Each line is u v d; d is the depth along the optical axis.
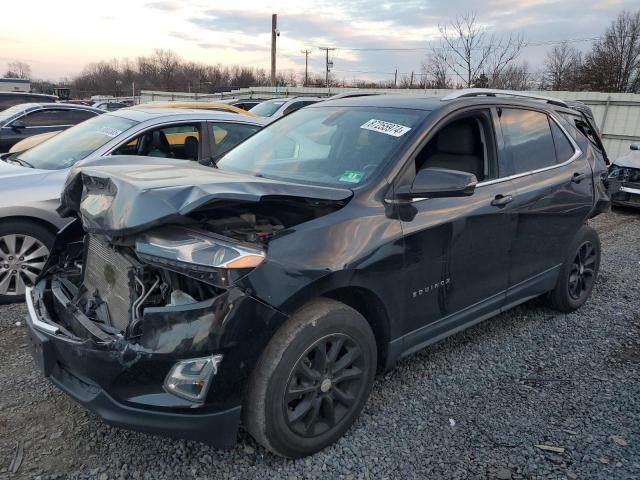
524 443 2.87
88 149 5.21
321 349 2.63
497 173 3.66
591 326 4.46
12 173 4.84
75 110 9.70
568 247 4.44
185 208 2.21
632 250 7.02
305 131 3.72
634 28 40.31
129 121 5.54
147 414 2.30
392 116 3.46
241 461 2.69
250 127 6.12
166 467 2.64
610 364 3.79
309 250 2.54
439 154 3.54
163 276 2.54
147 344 2.28
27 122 9.11
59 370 2.63
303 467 2.66
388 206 2.92
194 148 5.72
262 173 3.44
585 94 15.99
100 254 2.92
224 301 2.29
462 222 3.27
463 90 3.83
